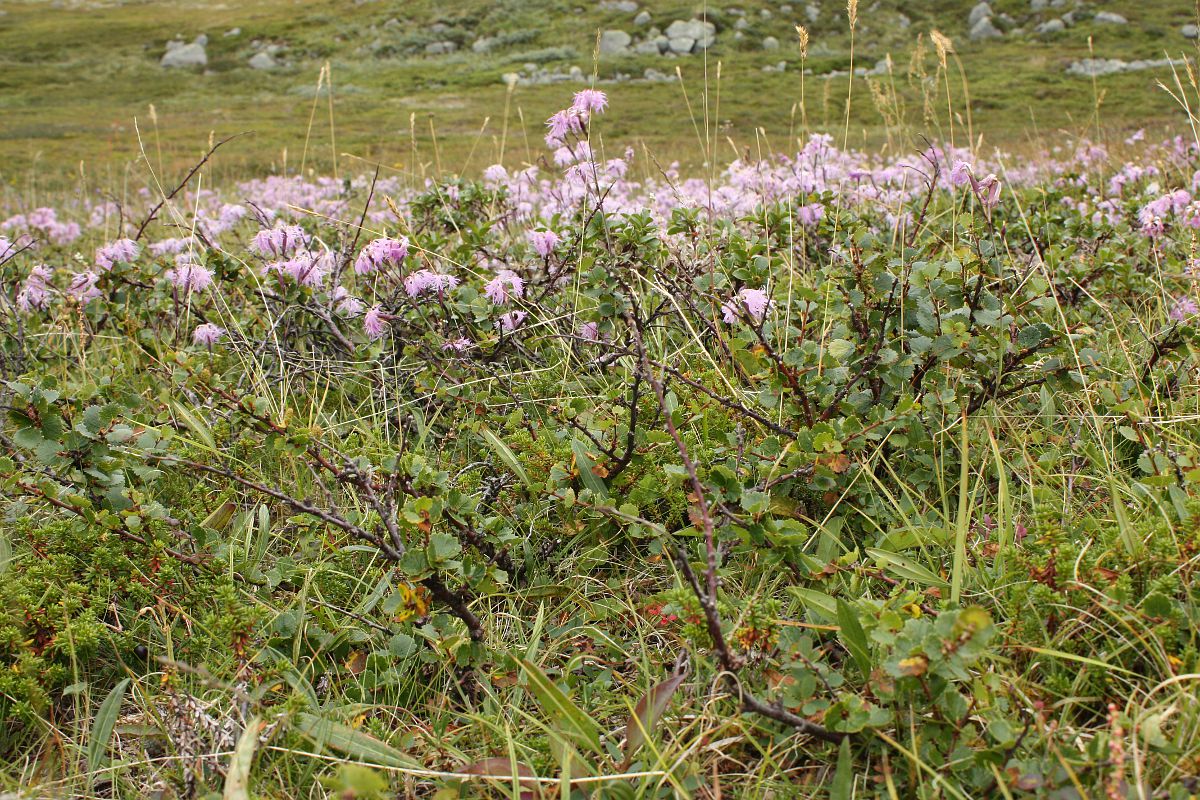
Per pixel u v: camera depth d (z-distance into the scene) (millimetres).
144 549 2449
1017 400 3064
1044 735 1740
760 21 50094
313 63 54438
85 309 3912
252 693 2045
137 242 4082
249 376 3545
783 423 2801
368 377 3605
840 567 2215
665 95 38781
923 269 2703
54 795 1927
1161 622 1900
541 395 3385
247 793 1724
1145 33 43344
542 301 3795
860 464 2490
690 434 2777
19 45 60438
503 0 58719
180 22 64625
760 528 2260
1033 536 2232
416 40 55281
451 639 2125
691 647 2111
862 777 1825
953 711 1729
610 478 2656
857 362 2760
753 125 27594
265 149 25016
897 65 41531
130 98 48094
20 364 3855
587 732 1904
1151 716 1680
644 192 7234
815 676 1922
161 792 1914
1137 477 2623
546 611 2480
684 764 1875
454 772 1904
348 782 1419
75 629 2186
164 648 2287
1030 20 47188
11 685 2059
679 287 3455
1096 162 7469
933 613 2020
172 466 2889
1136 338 3432
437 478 2352
